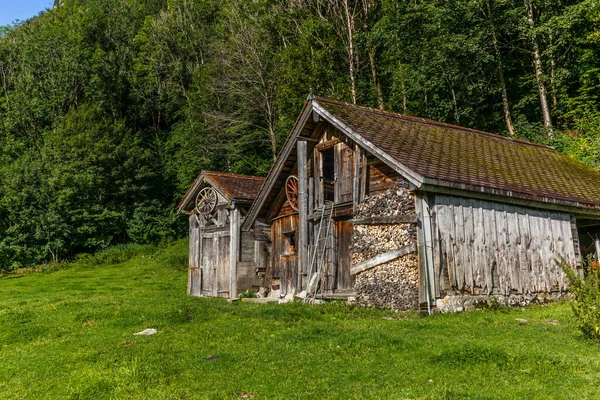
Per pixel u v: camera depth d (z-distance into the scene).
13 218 38.28
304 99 31.11
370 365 7.22
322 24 32.91
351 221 13.48
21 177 39.91
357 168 14.17
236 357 8.00
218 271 20.59
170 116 55.34
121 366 7.85
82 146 43.09
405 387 6.23
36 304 15.45
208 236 21.64
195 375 7.29
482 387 6.08
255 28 38.50
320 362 7.48
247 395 6.38
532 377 6.40
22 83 52.88
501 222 13.24
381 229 12.67
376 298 12.55
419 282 11.52
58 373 7.93
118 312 12.36
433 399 5.69
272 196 18.59
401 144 13.59
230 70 38.47
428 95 29.64
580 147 22.67
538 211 14.23
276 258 18.55
